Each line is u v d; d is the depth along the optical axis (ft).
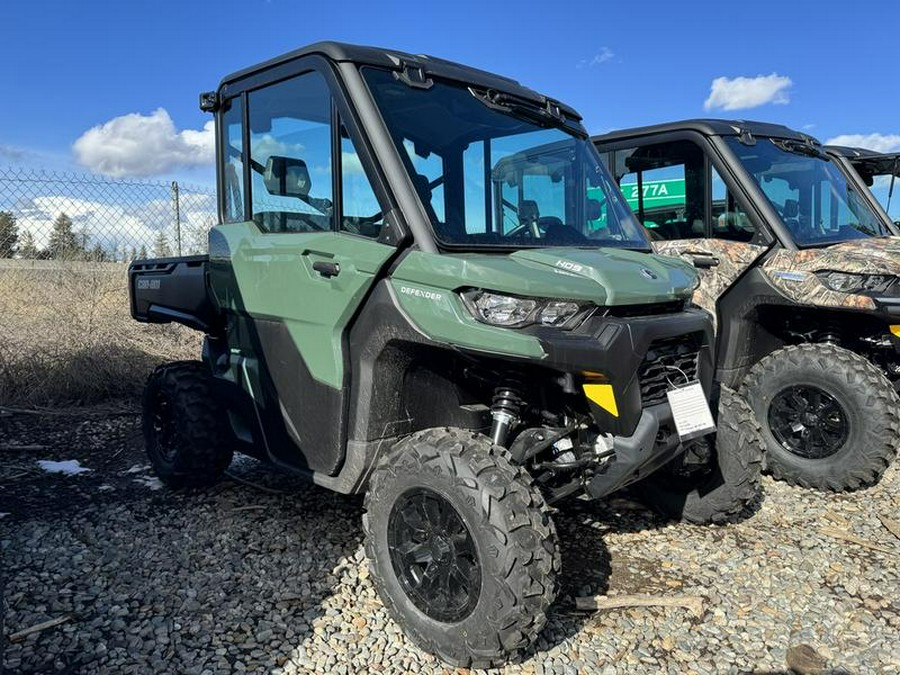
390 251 9.25
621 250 10.66
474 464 8.25
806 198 17.39
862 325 15.56
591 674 8.38
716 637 9.22
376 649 8.77
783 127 18.70
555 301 8.41
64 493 14.15
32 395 20.67
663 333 8.95
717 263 15.14
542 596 7.92
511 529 7.89
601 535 12.18
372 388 9.85
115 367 21.98
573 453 9.55
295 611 9.61
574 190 11.83
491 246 9.52
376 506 9.11
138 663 8.41
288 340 11.12
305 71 10.61
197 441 13.52
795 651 8.87
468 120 10.57
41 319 23.20
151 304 15.02
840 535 12.30
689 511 12.39
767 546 11.85
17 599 9.83
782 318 16.24
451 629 8.32
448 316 8.66
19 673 8.19
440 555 8.53
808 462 14.52
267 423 11.94
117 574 10.62
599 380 8.54
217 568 10.82
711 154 16.56
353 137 9.76
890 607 10.03
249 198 12.07
